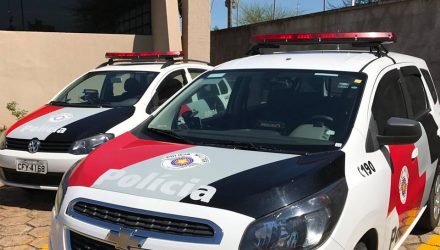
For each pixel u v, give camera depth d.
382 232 2.93
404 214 3.49
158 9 11.12
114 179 2.65
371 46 3.99
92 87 6.66
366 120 3.13
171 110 3.76
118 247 2.40
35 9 10.46
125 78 6.60
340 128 3.05
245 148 2.99
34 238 4.64
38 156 5.17
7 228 4.88
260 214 2.31
